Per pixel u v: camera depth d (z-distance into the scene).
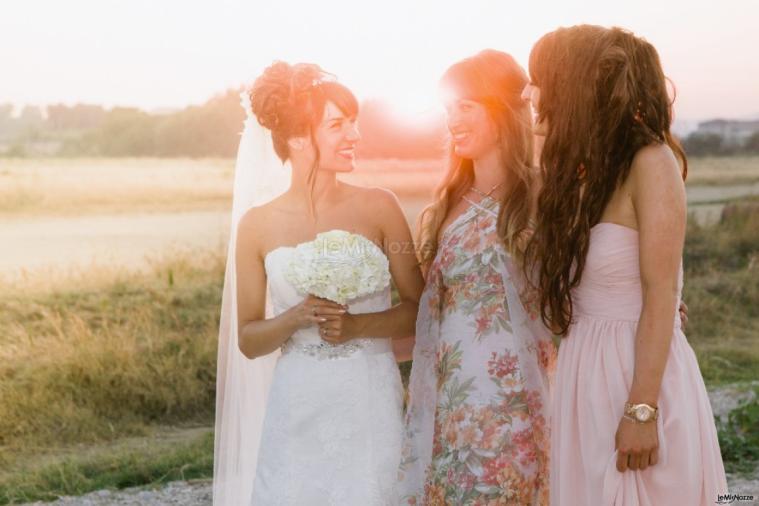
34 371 7.66
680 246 2.49
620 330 2.62
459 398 3.00
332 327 2.89
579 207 2.66
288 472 2.96
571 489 2.72
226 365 3.35
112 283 9.09
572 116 2.59
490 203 3.07
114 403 7.73
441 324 3.12
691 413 2.57
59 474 6.16
